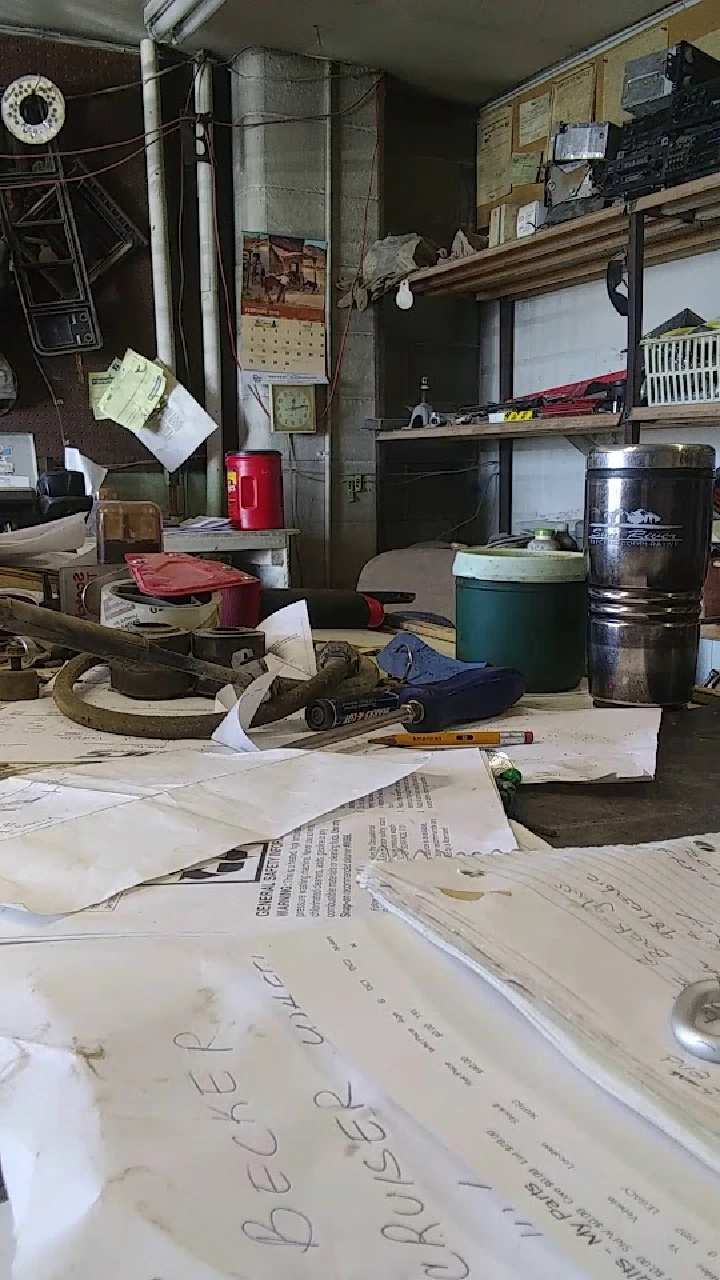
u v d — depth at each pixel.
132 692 1.03
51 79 2.87
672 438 2.72
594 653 0.99
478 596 1.03
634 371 2.33
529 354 3.29
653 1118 0.30
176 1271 0.24
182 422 2.99
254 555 2.85
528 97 3.19
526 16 2.74
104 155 2.95
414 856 0.55
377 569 2.48
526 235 2.58
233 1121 0.30
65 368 2.96
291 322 3.14
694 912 0.45
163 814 0.60
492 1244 0.25
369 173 3.18
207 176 3.02
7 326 2.85
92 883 0.51
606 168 2.31
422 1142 0.29
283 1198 0.27
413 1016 0.36
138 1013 0.36
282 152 3.04
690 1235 0.25
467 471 3.49
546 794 0.71
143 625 1.10
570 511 3.12
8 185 2.78
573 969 0.38
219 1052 0.34
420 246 2.96
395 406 3.35
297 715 0.93
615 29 2.81
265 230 3.05
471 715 0.89
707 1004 0.36
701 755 0.81
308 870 0.53
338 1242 0.25
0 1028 0.35
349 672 0.98
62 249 2.90
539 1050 0.34
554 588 1.02
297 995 0.38
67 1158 0.28
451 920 0.42
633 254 2.30
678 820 0.65
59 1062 0.33
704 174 2.08
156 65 2.91
